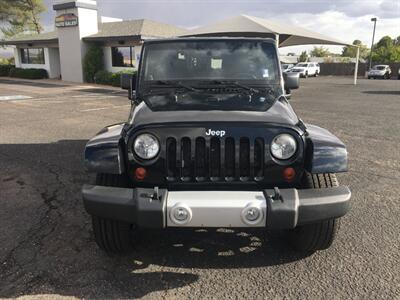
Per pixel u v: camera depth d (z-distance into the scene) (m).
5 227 4.03
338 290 2.98
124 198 2.87
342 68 51.47
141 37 23.56
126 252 3.54
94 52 26.00
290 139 2.99
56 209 4.51
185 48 4.21
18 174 5.84
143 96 3.85
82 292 2.96
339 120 11.13
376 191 5.18
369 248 3.61
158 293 2.96
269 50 4.24
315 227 3.27
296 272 3.24
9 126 9.91
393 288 3.00
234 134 2.96
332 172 3.01
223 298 2.90
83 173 5.89
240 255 3.53
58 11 27.12
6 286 3.01
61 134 8.90
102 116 11.66
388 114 12.51
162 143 2.97
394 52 55.91
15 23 44.62
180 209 2.76
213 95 3.69
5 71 33.47
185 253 3.57
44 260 3.39
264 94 3.80
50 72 30.83
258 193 2.86
